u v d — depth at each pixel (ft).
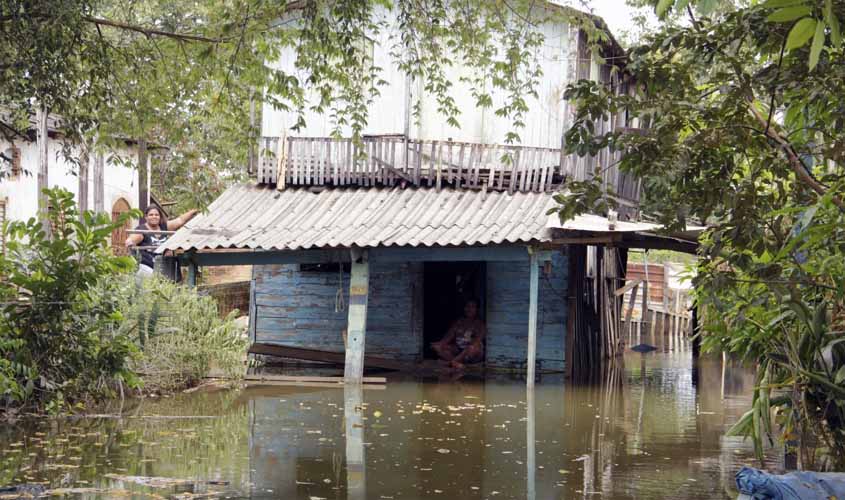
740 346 26.43
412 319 55.67
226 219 50.80
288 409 36.60
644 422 34.27
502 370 53.72
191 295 45.39
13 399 32.68
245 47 29.07
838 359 23.52
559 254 53.26
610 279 64.64
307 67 30.48
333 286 56.54
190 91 29.81
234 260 48.80
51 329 33.04
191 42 29.04
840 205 18.33
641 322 78.84
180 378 42.96
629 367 58.34
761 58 19.27
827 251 22.68
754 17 18.35
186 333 43.60
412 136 53.36
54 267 32.89
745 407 38.86
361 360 46.47
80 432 30.32
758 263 20.79
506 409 37.60
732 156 20.01
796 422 24.27
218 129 31.73
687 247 53.67
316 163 53.93
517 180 50.49
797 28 10.11
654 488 22.98
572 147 20.38
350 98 31.09
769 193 21.52
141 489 22.12
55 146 73.82
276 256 48.26
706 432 31.96
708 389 45.85
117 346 35.32
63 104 27.78
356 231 47.09
